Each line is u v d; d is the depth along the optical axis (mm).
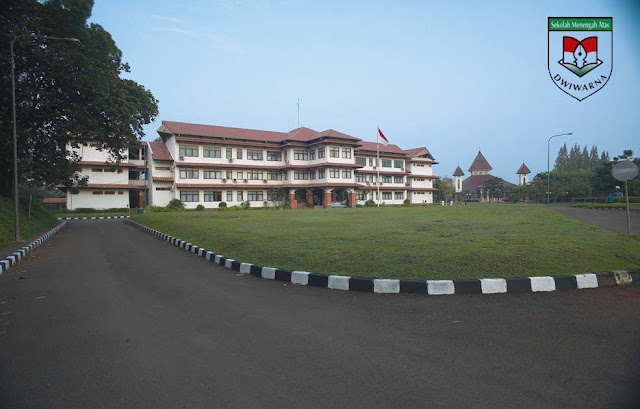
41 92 17109
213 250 10172
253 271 7543
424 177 61781
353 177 48125
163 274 7879
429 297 5500
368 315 4793
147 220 22688
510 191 72250
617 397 2764
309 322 4594
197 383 3131
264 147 46469
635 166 10398
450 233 9859
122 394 2969
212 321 4711
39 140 18406
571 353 3523
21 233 14867
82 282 7133
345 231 10953
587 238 8578
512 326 4270
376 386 3018
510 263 6309
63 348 3896
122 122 19953
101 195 39500
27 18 16031
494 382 3031
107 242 14664
